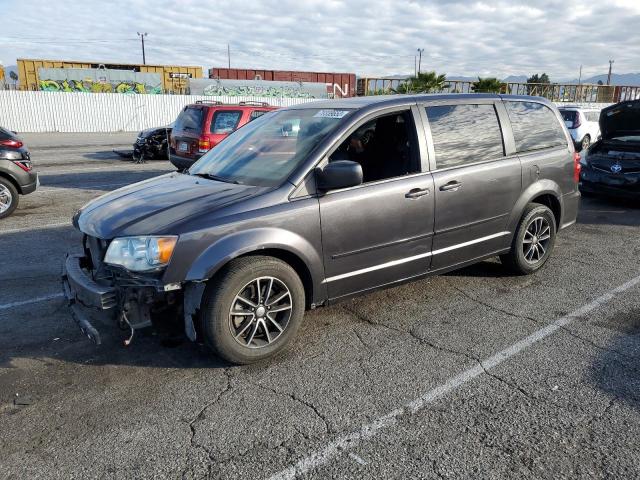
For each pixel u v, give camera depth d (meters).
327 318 4.39
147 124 29.81
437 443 2.77
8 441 2.81
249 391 3.29
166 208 3.53
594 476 2.52
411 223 4.16
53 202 9.34
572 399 3.17
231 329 3.46
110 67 33.56
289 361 3.67
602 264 5.81
